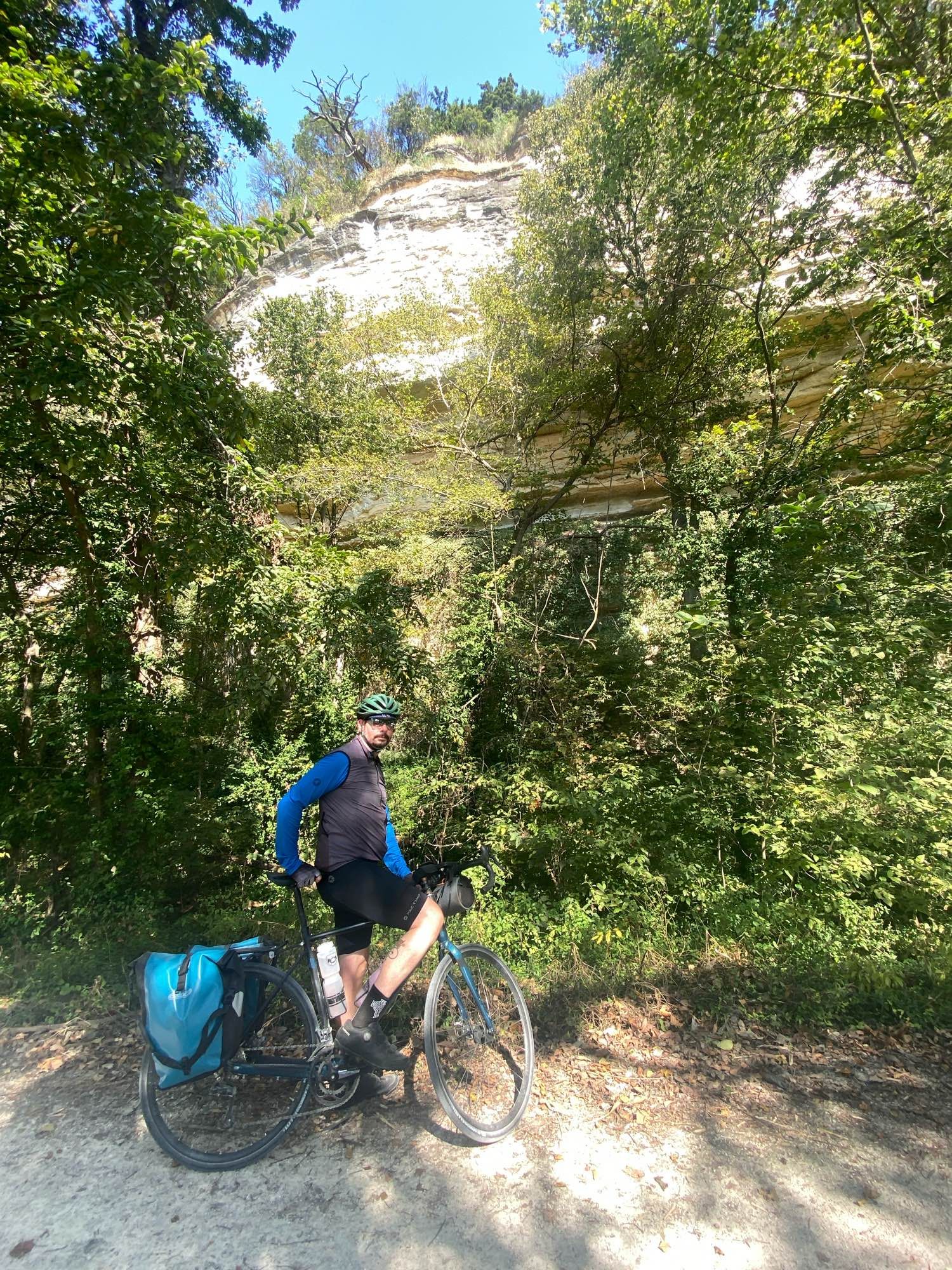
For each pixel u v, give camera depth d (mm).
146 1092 2416
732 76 6805
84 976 4027
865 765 5062
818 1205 2150
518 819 7301
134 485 5230
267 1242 2021
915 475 6574
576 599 10633
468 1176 2283
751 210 8680
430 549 8797
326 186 21781
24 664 6793
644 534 10852
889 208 7715
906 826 4891
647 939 4527
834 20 6410
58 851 5691
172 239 4312
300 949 3990
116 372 4555
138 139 4375
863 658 5742
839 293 8719
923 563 6285
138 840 5805
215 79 10969
